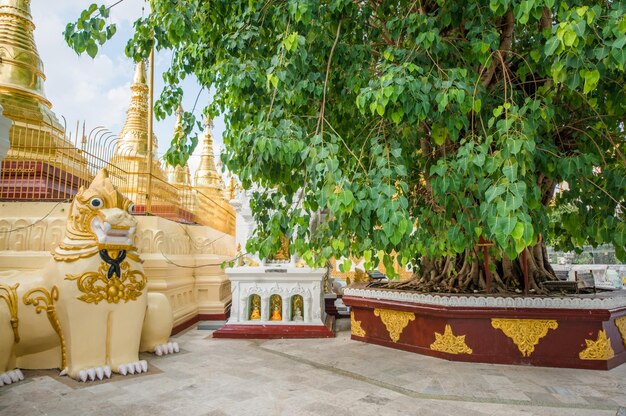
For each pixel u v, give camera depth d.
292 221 3.86
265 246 4.18
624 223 3.80
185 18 4.15
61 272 4.85
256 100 4.35
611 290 6.57
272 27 4.49
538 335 5.46
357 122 5.27
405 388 4.52
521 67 4.88
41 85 10.30
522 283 6.55
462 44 4.64
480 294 5.91
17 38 9.94
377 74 5.11
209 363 5.54
